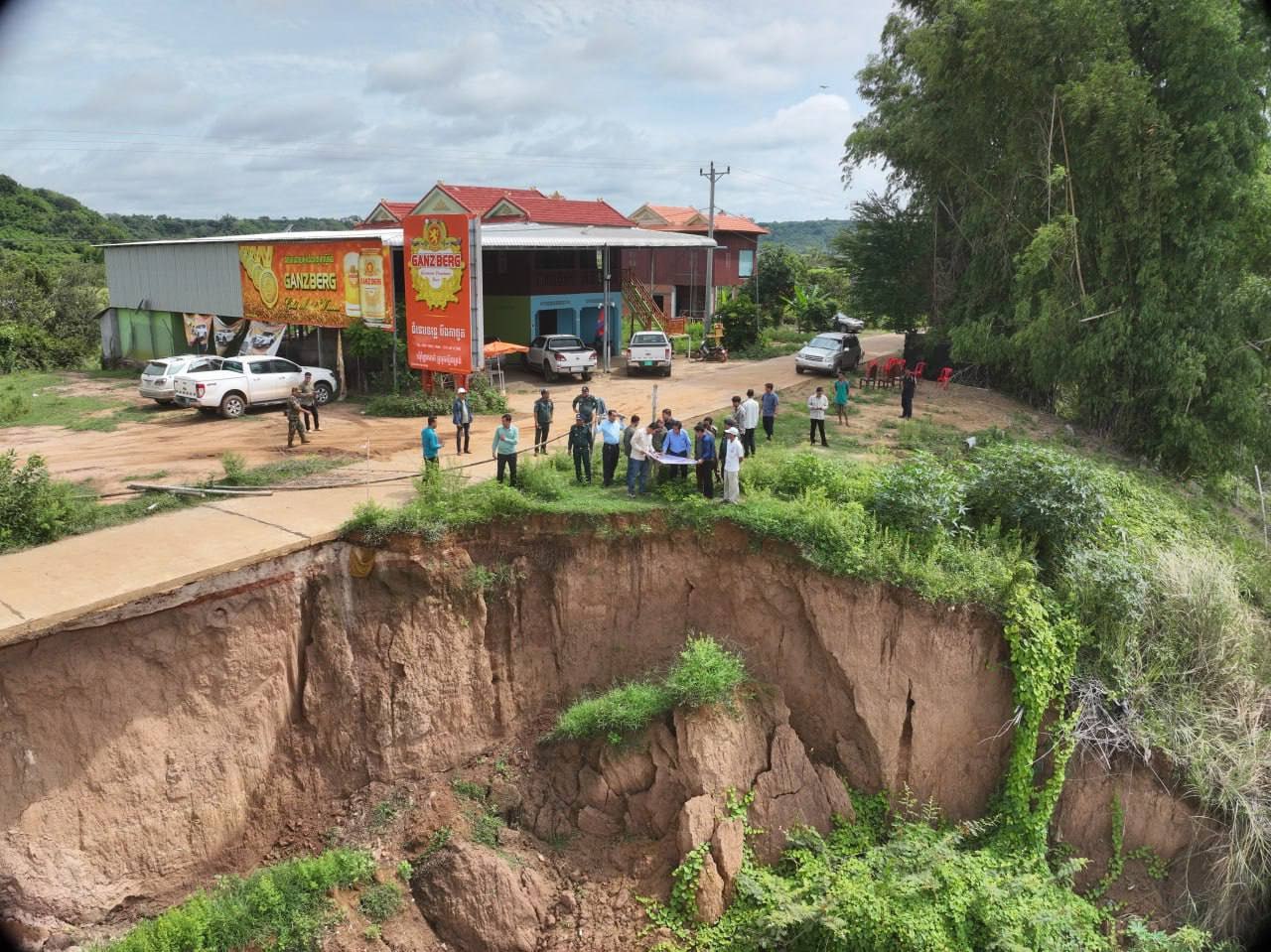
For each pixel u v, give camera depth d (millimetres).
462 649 14273
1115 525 16797
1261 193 23625
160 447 20922
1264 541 22078
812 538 14844
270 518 14312
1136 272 25828
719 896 12398
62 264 57000
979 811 14305
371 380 28609
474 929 12078
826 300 55406
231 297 32188
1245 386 24438
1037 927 11922
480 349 24031
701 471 15992
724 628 15570
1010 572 14500
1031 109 27312
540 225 37625
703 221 57469
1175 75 24328
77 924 10977
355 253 26609
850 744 14750
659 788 13430
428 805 13492
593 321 37281
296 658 13195
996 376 31812
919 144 30188
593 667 15469
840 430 23531
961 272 33500
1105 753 13688
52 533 13414
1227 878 12711
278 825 12906
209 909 11414
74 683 10922
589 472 17047
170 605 11633
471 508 14734
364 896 12219
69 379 34531
